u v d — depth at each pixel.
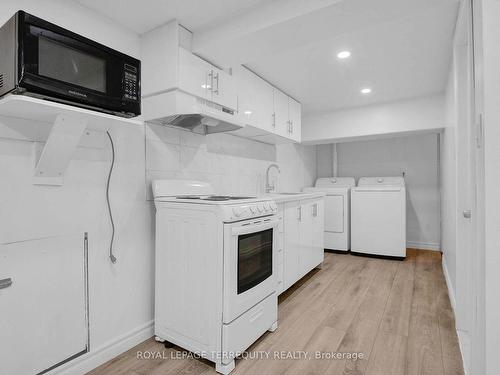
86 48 1.20
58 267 1.48
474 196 1.25
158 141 2.04
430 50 2.23
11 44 1.03
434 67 2.55
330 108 3.90
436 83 2.96
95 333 1.64
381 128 3.67
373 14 1.49
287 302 2.47
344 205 4.17
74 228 1.54
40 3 1.41
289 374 1.53
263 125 2.77
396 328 2.00
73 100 1.18
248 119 2.53
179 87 1.78
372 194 3.97
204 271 1.61
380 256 3.98
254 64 2.49
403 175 4.59
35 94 1.08
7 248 1.30
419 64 2.49
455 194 2.11
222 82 2.15
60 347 1.49
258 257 1.82
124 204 1.80
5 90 1.06
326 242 4.33
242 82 2.46
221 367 1.54
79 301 1.57
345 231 4.17
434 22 1.85
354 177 4.98
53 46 1.09
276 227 2.00
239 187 3.01
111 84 1.30
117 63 1.32
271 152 3.70
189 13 1.70
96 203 1.65
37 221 1.40
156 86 1.86
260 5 1.62
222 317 1.54
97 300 1.65
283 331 1.98
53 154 1.33
